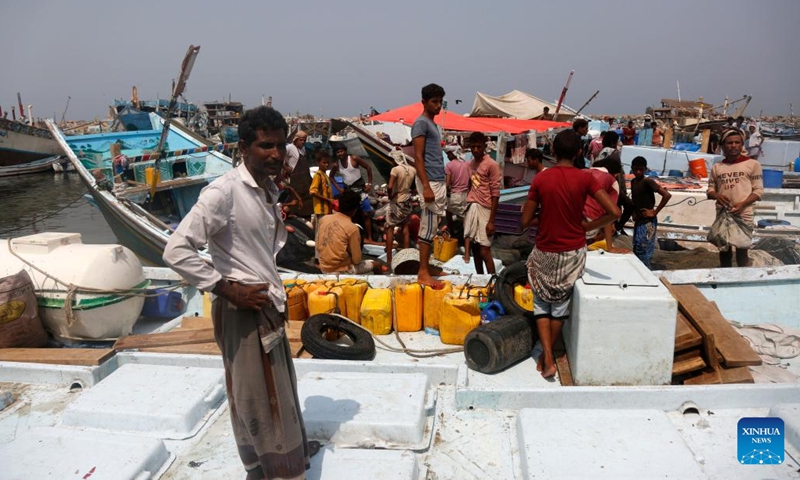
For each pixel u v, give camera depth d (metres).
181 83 10.82
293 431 2.74
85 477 3.03
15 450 3.28
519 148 16.91
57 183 31.20
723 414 3.66
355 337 4.90
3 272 5.07
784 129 35.12
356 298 5.32
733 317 5.80
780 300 5.85
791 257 8.50
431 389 4.01
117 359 4.68
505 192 13.20
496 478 3.18
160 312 5.98
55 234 5.48
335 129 23.70
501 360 4.32
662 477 2.89
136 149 13.85
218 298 2.68
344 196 6.27
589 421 3.44
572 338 4.16
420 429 3.46
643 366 3.92
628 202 8.03
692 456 3.07
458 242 8.48
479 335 4.34
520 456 3.30
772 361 4.64
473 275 5.75
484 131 16.28
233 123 48.28
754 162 6.62
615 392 3.74
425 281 5.33
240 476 3.19
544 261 4.13
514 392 3.82
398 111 17.70
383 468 3.06
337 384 3.88
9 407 4.13
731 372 3.98
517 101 26.08
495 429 3.65
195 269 2.40
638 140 25.19
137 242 10.70
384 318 5.18
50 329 5.16
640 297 3.84
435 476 3.20
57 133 12.79
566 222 4.02
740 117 23.36
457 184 6.89
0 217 21.33
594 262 4.60
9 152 33.56
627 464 3.00
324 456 3.19
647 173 13.91
